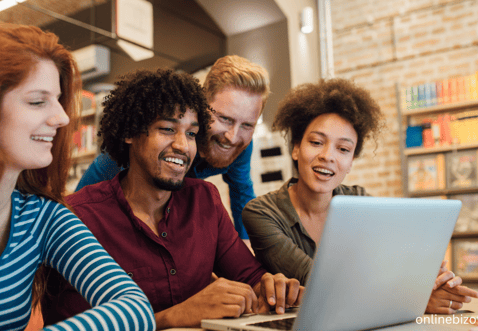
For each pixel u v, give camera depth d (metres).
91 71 4.24
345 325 0.71
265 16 4.57
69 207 0.93
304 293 0.65
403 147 4.56
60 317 0.99
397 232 0.73
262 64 4.63
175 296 1.05
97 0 4.13
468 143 4.18
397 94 4.62
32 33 0.72
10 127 0.68
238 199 2.09
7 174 0.73
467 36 4.52
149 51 4.38
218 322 0.76
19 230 0.81
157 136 1.01
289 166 4.17
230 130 1.58
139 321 0.69
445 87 4.38
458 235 4.20
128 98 1.03
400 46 4.86
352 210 0.64
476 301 1.16
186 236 1.11
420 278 0.81
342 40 5.17
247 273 1.17
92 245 0.83
